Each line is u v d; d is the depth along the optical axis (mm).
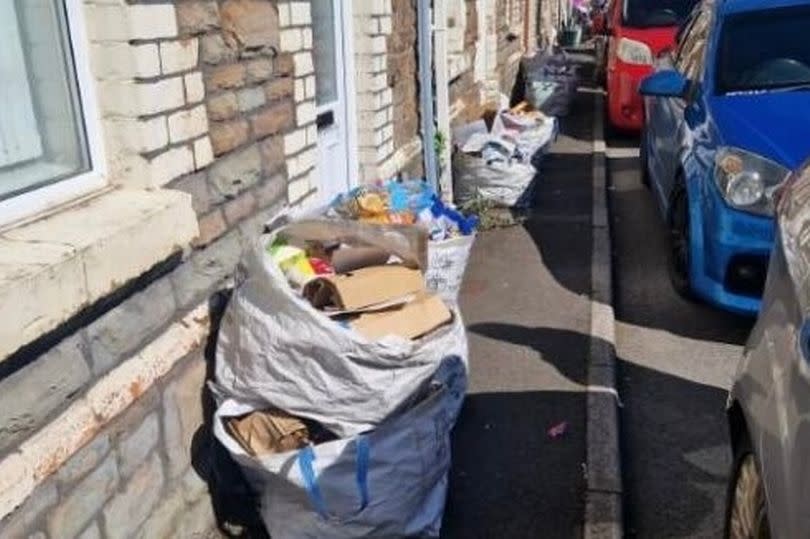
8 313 1855
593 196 7430
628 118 10008
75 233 2199
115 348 2369
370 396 2580
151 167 2557
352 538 2713
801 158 4035
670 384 4090
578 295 5141
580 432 3609
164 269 2578
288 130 3520
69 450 2146
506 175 6738
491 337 4555
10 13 2227
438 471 2820
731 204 4148
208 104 2855
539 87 11508
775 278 2361
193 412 2807
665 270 5680
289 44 3480
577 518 3070
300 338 2543
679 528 3078
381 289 2834
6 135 2240
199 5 2754
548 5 20016
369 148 5230
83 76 2445
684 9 10188
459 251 3971
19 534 2014
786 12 5324
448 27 8086
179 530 2738
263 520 2852
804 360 1885
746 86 4965
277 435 2666
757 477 2207
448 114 7023
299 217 3232
